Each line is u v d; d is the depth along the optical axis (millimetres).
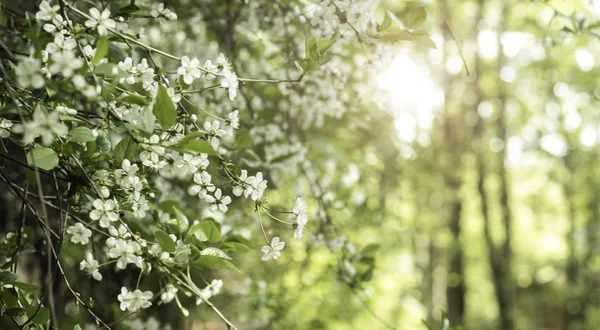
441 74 10227
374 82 3781
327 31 2352
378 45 2342
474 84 11805
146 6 3178
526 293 16859
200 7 3465
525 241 17531
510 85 12828
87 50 1702
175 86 1825
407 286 9227
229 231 2627
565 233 15820
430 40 2221
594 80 13133
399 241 7086
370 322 7578
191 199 3516
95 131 1608
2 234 3598
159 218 2338
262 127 3533
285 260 5238
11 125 1818
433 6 6129
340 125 4344
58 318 3521
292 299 5422
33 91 1929
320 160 4488
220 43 3631
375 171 5406
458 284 12578
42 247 3293
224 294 4629
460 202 11836
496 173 13602
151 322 3682
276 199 4266
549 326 16734
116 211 1835
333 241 3338
